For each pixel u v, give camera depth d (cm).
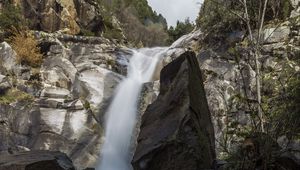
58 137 1992
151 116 866
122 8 4878
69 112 2045
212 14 2277
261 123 673
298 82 677
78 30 2803
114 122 2103
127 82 2244
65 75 2203
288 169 632
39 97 2103
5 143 1964
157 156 797
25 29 2441
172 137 782
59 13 2739
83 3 2948
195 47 2406
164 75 891
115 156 2017
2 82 2086
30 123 2011
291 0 2145
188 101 804
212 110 1825
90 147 1995
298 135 629
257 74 928
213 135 834
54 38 2383
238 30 2088
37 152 940
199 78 877
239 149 650
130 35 4562
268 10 2162
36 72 2202
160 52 2480
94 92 2158
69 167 877
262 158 614
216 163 761
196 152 757
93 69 2244
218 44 2197
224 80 1903
